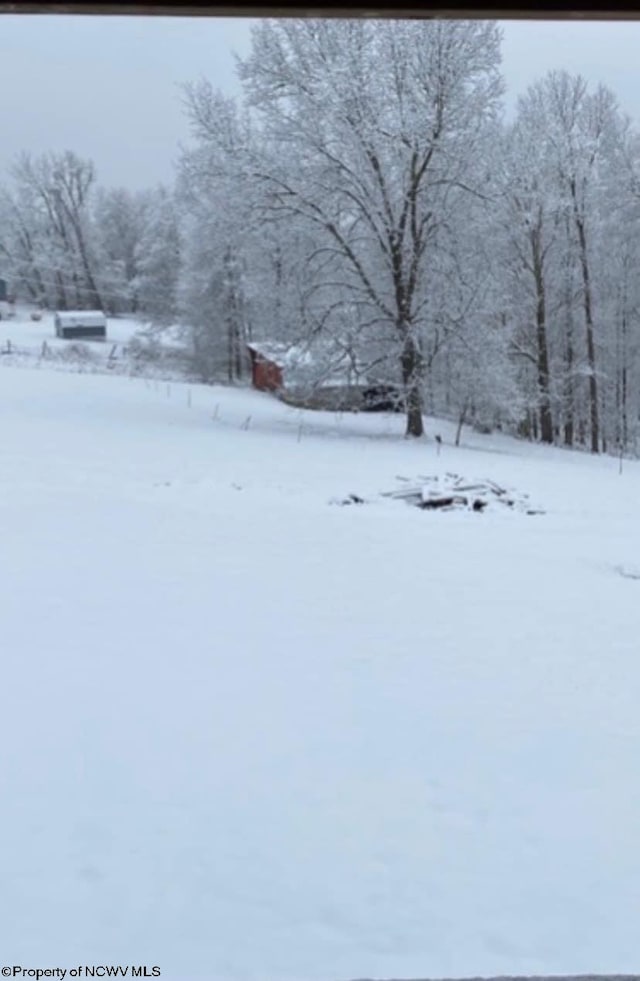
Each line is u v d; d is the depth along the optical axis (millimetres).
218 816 3193
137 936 2496
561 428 28469
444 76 18344
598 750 3824
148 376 30391
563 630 5590
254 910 2639
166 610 5711
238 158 19609
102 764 3576
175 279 33750
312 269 19953
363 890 2750
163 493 9977
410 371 19609
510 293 23859
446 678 4680
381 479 12555
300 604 5984
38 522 8023
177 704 4207
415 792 3410
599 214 25328
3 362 30141
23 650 4855
